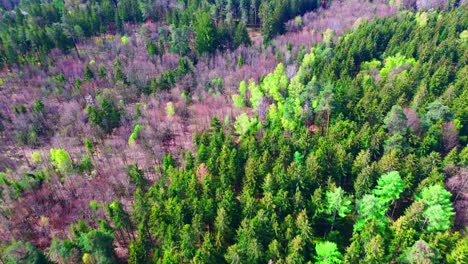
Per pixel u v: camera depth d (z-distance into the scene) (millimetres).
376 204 75750
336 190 76812
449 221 73625
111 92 127250
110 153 105500
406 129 94562
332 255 69812
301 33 171750
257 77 136500
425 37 145500
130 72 136625
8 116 119062
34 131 113188
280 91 122500
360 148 93000
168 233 72750
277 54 148125
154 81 133000
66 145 108812
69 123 116000
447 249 68750
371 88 114312
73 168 96062
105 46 161500
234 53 153625
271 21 171875
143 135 109688
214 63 152250
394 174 78000
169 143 111125
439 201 74125
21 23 164250
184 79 138000
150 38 164500
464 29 153375
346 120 102812
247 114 119125
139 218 80000
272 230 72688
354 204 85812
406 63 130375
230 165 87125
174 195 83125
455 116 100250
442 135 94625
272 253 69125
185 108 125125
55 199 91188
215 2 193250
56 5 185000
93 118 112750
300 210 77688
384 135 93625
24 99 126625
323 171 87125
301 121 107875
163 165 98875
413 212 73938
